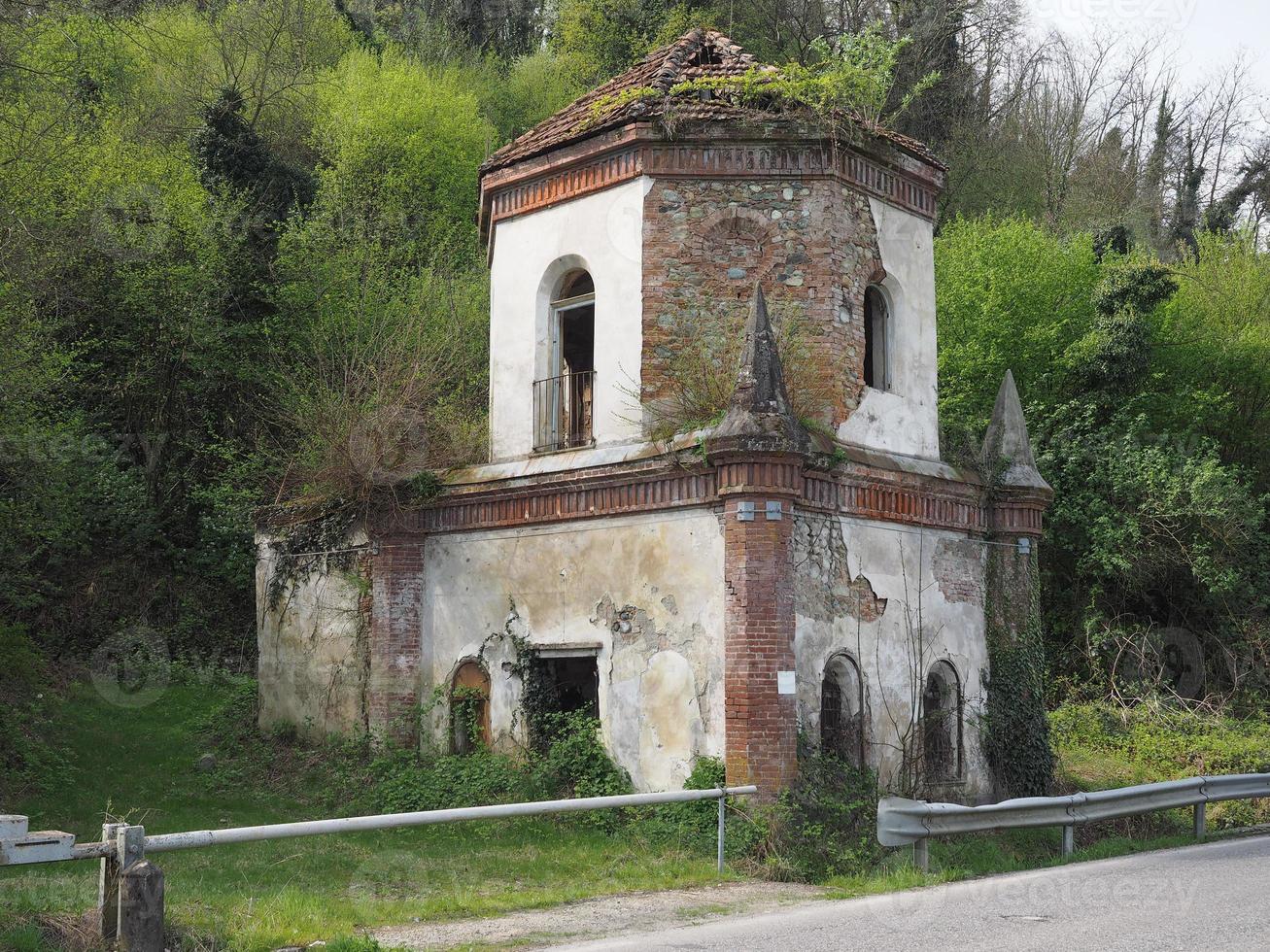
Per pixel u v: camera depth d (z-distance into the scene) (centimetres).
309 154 3700
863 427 1498
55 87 2198
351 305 2650
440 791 1474
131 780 1670
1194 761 2088
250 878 1084
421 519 1659
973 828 1254
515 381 1622
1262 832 1586
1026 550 1672
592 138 1527
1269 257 3356
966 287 2916
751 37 4241
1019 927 840
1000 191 4212
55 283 2295
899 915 911
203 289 2584
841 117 1494
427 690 1631
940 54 4300
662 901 1016
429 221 3462
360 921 900
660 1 4578
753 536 1293
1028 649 1653
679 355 1459
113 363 2630
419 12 4825
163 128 3294
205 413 2669
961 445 1669
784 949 772
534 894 1024
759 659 1273
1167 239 4234
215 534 2584
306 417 1992
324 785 1612
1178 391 2828
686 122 1470
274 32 3688
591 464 1451
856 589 1439
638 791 1378
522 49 5206
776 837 1227
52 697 2016
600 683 1438
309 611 1811
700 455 1327
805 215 1484
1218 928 815
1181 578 2627
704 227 1481
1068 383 2833
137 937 730
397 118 3591
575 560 1485
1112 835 1648
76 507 2214
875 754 1423
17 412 1930
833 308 1471
